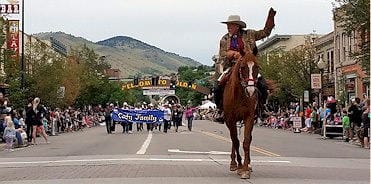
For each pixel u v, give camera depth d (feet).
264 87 41.93
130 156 62.39
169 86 335.26
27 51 161.48
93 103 254.27
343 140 101.04
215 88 43.98
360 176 42.86
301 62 191.72
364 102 95.20
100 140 102.17
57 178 42.24
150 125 148.87
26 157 66.44
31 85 152.05
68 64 201.67
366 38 108.06
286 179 40.37
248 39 42.52
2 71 138.31
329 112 110.42
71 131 155.94
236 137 42.93
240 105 40.34
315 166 51.34
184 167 49.24
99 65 280.51
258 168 48.78
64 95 175.01
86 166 51.31
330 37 199.52
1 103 104.83
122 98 324.19
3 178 43.70
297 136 117.19
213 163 53.31
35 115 93.71
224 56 42.73
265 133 132.36
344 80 179.52
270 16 42.04
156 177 41.63
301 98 187.01
